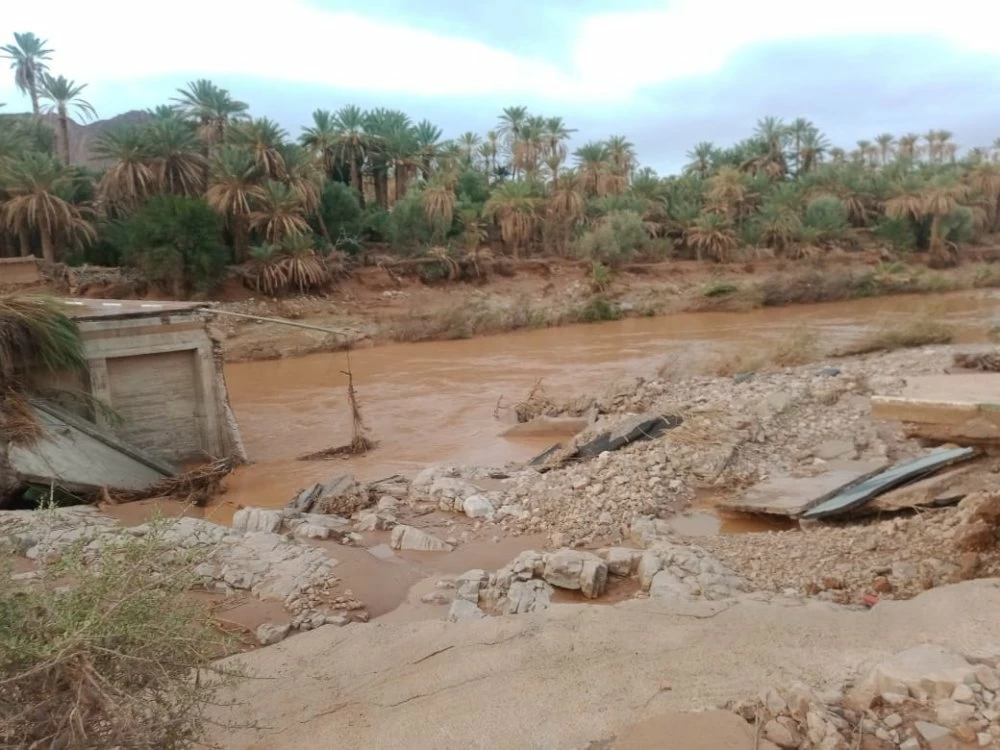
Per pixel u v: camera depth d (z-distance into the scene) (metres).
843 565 9.39
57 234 50.16
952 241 79.50
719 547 10.67
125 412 17.72
